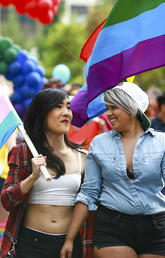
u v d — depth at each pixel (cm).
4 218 650
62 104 480
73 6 7994
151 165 445
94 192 467
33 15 1228
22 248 466
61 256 459
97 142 467
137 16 467
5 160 598
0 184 617
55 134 484
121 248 443
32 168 467
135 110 451
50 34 2895
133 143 458
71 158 488
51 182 468
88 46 528
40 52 3872
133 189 445
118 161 451
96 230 455
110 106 459
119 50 468
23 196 452
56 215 468
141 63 462
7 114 499
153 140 454
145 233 445
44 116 478
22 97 1191
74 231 461
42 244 464
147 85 2097
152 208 444
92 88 473
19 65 1178
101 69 469
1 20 6069
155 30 464
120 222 447
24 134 478
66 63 2616
